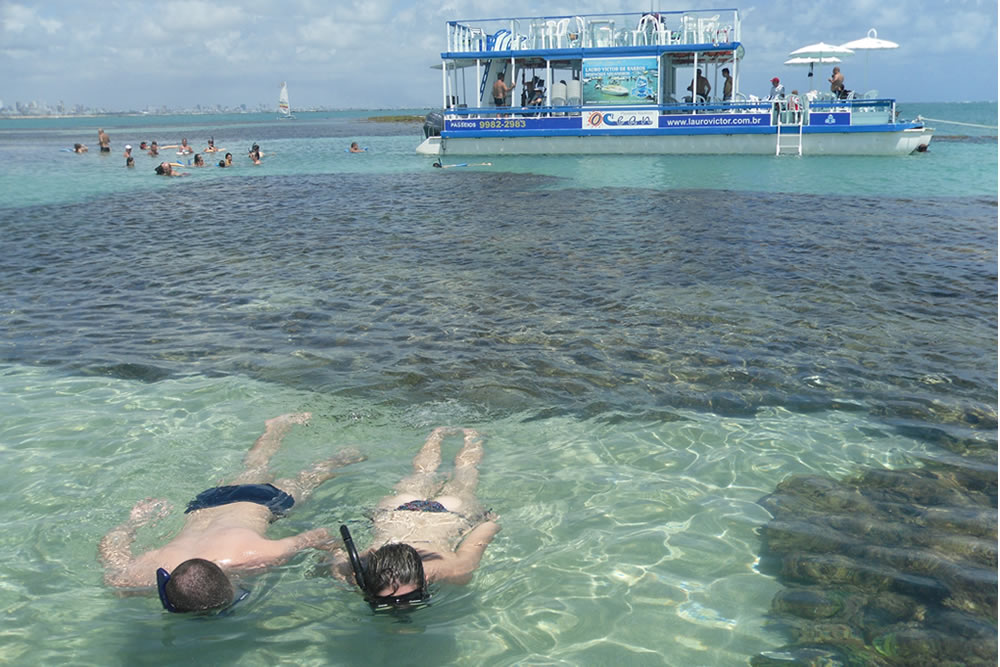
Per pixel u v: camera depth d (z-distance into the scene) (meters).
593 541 4.48
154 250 12.93
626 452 5.58
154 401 6.50
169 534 4.56
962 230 13.78
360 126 86.00
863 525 4.55
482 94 32.88
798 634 3.64
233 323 8.68
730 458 5.45
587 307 9.13
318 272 11.16
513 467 5.38
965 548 4.27
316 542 4.50
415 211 17.31
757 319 8.53
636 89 29.94
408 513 4.69
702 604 3.88
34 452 5.56
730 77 29.69
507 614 3.86
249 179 25.41
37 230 15.04
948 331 8.02
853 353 7.42
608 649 3.58
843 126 28.16
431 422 6.11
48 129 98.00
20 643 3.64
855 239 13.04
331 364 7.33
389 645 3.64
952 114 104.38
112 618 3.84
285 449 5.65
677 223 14.99
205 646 3.64
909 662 3.42
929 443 5.59
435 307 9.26
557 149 31.39
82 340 8.09
